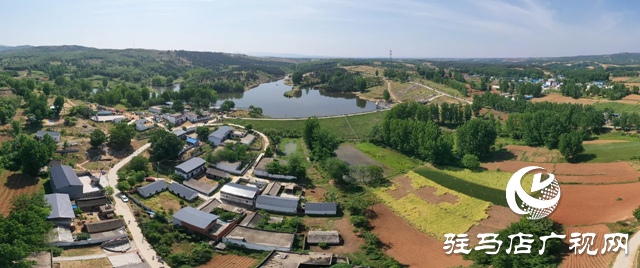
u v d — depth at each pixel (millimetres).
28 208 78000
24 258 66562
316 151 151500
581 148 130625
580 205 97250
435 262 79500
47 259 69312
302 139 185750
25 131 146375
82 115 179500
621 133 172750
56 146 129750
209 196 113500
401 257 82062
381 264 78438
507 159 143750
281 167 130250
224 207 104625
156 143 136875
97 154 135750
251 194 108625
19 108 174625
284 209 104938
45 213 78750
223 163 134250
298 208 106375
